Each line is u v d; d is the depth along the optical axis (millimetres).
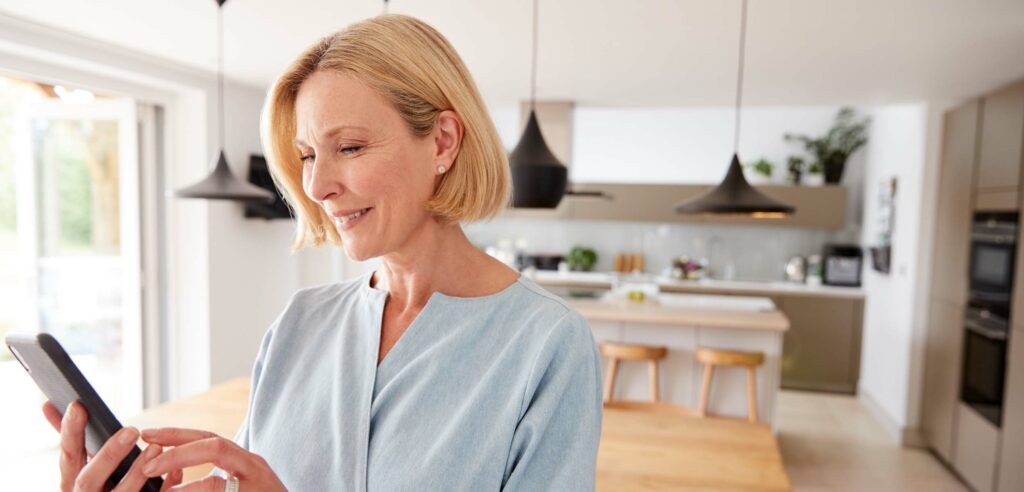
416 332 677
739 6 2244
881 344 4605
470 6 2295
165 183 3732
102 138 3643
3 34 2566
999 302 3045
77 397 569
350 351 716
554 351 624
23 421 3918
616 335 3795
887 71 3160
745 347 3598
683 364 3697
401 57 596
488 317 670
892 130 4637
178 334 3812
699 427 1952
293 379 751
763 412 3582
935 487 3402
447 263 697
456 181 643
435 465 593
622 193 5762
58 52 2783
